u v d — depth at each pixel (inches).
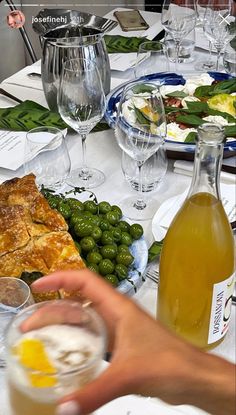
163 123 35.1
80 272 19.7
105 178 39.9
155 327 17.7
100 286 19.2
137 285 29.7
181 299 25.0
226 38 54.7
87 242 29.5
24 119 44.7
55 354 16.8
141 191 38.0
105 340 17.4
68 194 35.6
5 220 28.3
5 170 39.6
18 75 53.9
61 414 14.7
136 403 22.7
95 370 16.6
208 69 55.9
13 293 24.9
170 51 57.5
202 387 16.6
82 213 31.4
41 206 29.3
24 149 39.3
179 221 24.8
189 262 24.3
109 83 46.6
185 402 17.2
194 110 43.4
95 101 37.7
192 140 40.1
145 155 35.4
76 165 41.5
